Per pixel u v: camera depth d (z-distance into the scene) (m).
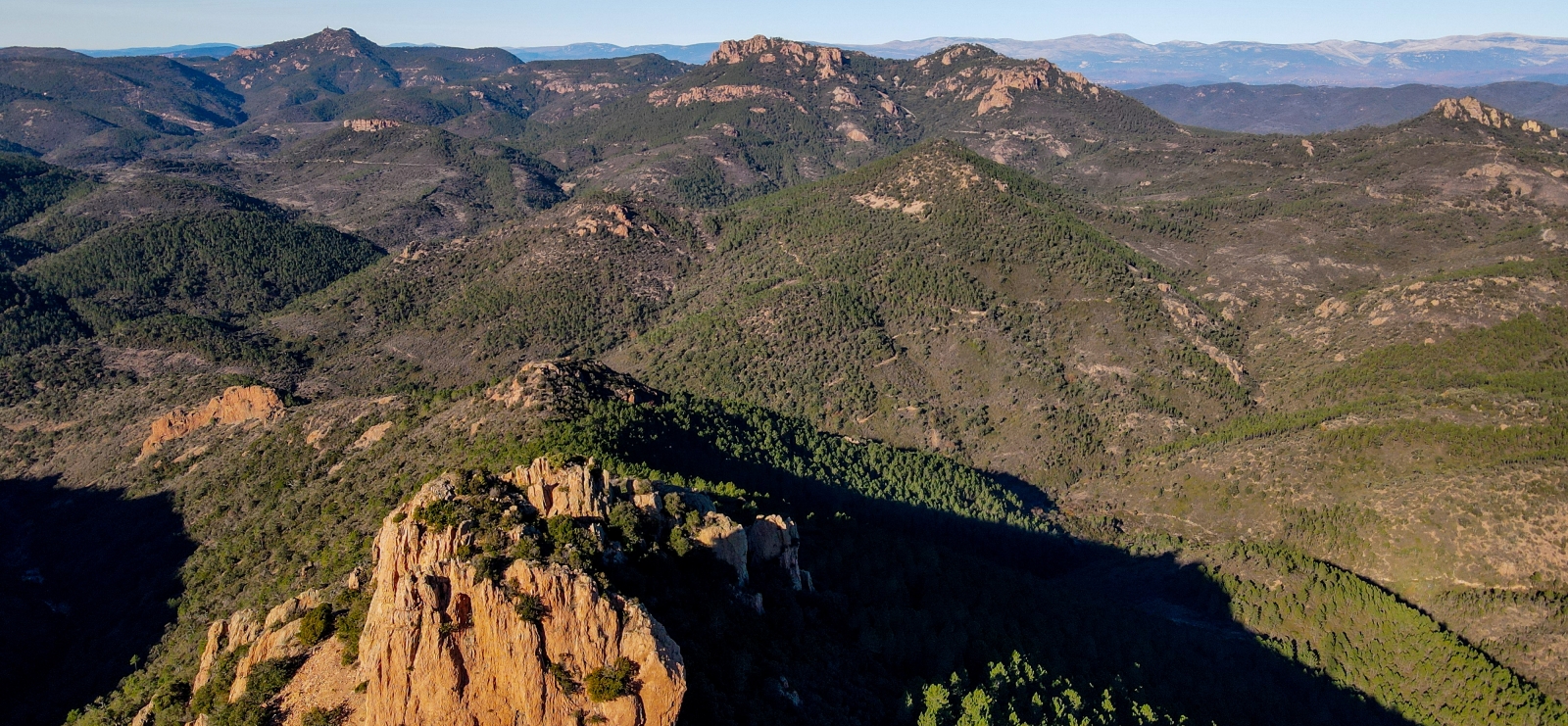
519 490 74.69
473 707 57.53
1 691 121.88
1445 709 119.44
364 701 60.12
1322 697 123.06
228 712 62.62
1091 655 112.88
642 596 69.94
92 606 139.62
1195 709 110.69
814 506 143.25
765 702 70.06
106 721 96.88
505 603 58.34
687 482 120.69
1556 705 115.44
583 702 58.00
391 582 63.03
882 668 86.62
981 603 115.44
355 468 145.25
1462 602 133.00
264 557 128.25
